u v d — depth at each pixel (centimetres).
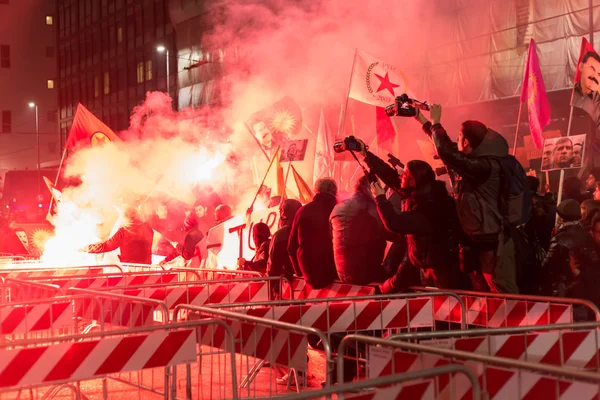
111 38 6000
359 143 689
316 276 789
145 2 5403
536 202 769
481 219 613
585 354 448
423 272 723
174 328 514
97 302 699
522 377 329
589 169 2211
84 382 746
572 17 2566
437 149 625
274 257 877
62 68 7012
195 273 1022
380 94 1145
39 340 446
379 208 660
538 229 766
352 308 600
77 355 457
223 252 1120
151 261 1375
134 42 5606
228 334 518
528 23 2709
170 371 591
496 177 615
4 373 437
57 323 680
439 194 661
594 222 746
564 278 733
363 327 602
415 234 655
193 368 775
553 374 320
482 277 641
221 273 1005
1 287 876
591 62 1124
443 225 657
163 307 630
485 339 427
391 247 770
